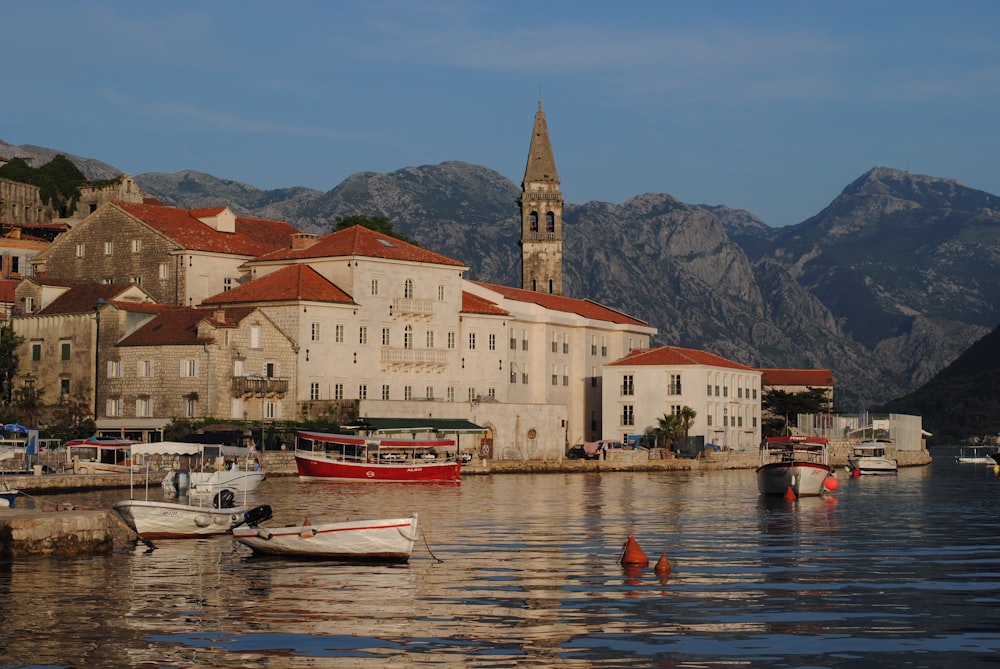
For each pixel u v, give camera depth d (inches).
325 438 5748.0
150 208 7185.0
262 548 2908.5
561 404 7731.3
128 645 1973.4
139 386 6284.5
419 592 2433.6
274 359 6338.6
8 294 7273.6
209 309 6451.8
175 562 2795.3
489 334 7327.8
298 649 1952.5
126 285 6747.1
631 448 7465.6
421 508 4303.6
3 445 5457.7
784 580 2603.3
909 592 2454.5
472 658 1900.8
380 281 6786.4
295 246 7116.1
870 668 1847.9
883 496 5388.8
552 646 1972.2
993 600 2364.7
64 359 6555.1
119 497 4446.4
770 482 5103.3
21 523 2787.9
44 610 2223.2
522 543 3240.7
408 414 6594.5
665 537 3422.7
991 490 5910.4
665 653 1930.4
